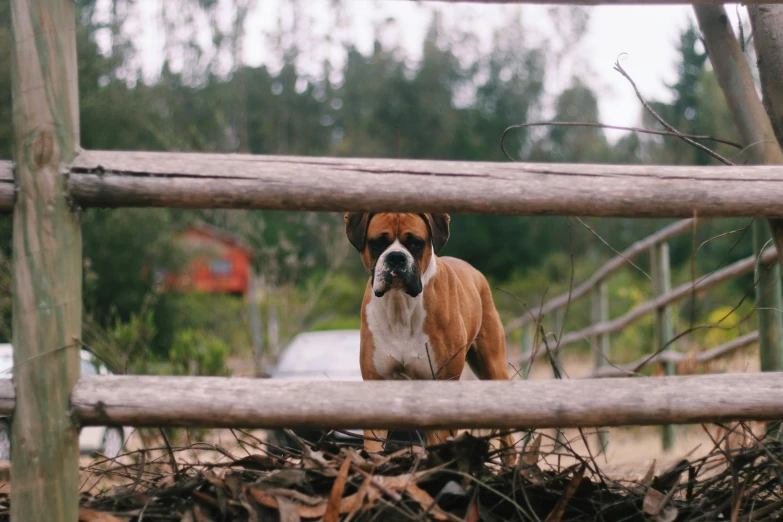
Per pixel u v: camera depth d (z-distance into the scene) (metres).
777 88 2.80
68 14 2.29
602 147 38.78
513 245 33.16
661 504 2.45
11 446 2.23
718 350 6.23
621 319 7.28
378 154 35.50
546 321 10.51
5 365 6.70
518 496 2.50
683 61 36.44
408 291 4.04
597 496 2.56
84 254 14.12
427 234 4.34
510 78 37.94
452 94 37.56
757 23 2.85
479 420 2.21
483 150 36.62
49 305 2.21
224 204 2.24
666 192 2.28
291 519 2.27
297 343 8.08
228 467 2.62
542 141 38.44
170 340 14.62
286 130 35.34
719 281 5.62
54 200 2.22
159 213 15.29
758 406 2.23
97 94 16.11
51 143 2.23
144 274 14.85
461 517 2.40
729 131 27.25
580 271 28.98
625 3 2.44
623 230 33.19
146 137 17.39
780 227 2.49
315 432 5.14
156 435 5.26
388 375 4.32
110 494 2.57
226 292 20.03
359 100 37.47
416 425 2.21
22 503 2.19
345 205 2.25
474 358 5.09
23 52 2.24
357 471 2.36
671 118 36.06
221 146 26.98
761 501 2.57
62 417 2.21
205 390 2.22
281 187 2.23
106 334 7.29
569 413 2.21
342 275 26.78
